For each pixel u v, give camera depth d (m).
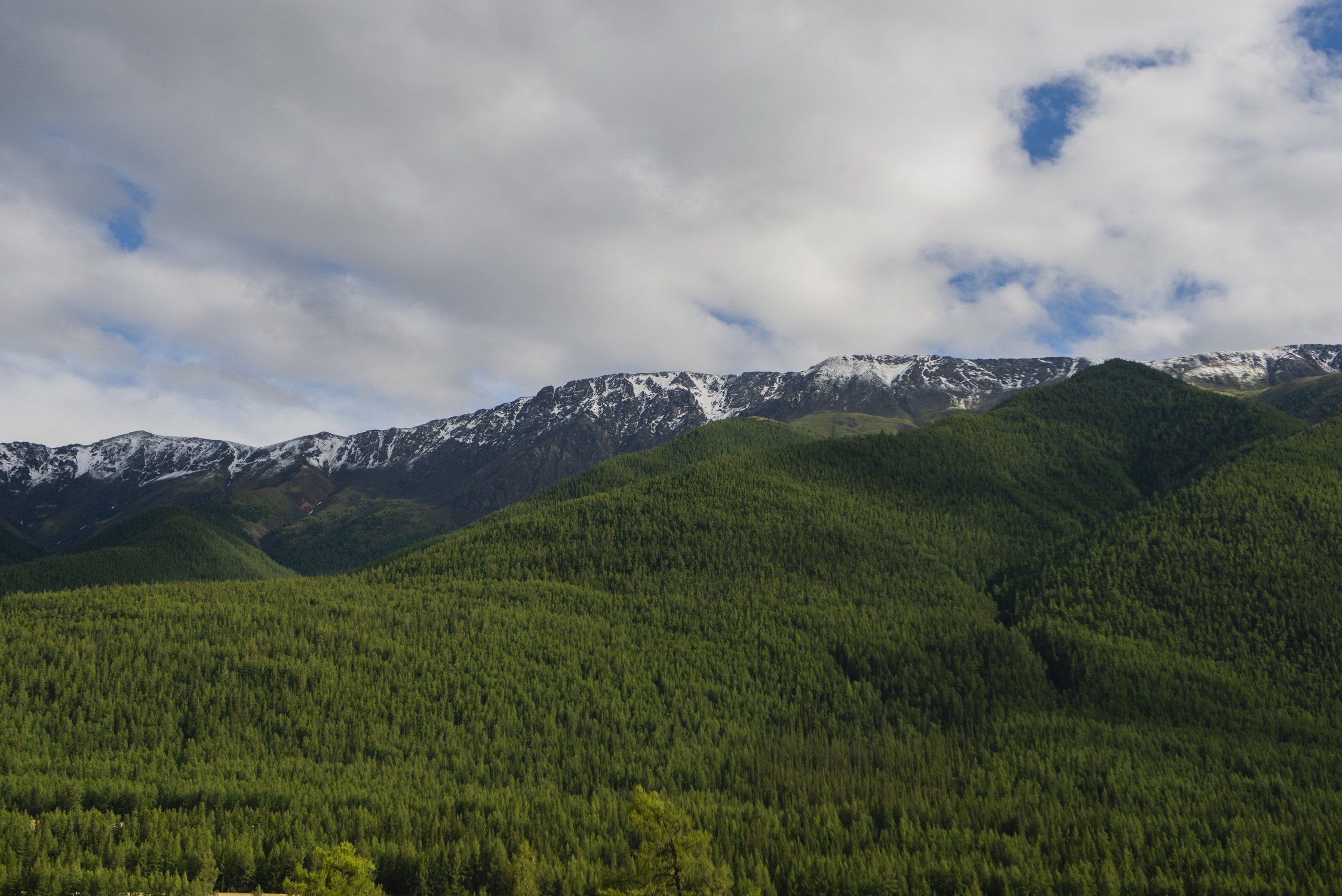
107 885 149.12
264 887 161.12
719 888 107.19
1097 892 155.75
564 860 166.50
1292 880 156.50
